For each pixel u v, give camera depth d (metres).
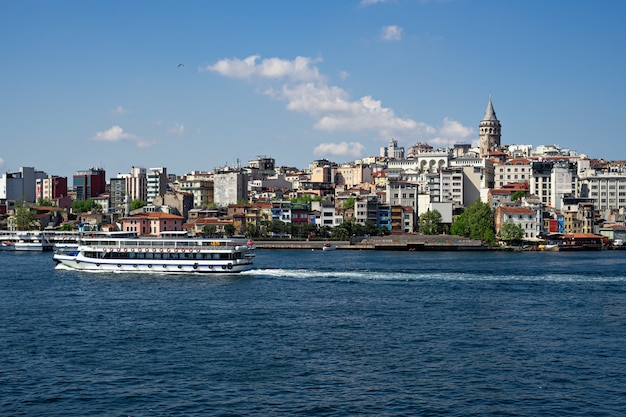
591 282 168.00
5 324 112.56
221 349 95.44
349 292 149.25
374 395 76.38
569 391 77.88
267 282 166.00
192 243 184.12
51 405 73.19
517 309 128.12
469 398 75.56
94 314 121.75
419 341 100.88
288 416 70.50
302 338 102.38
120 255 187.25
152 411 71.56
